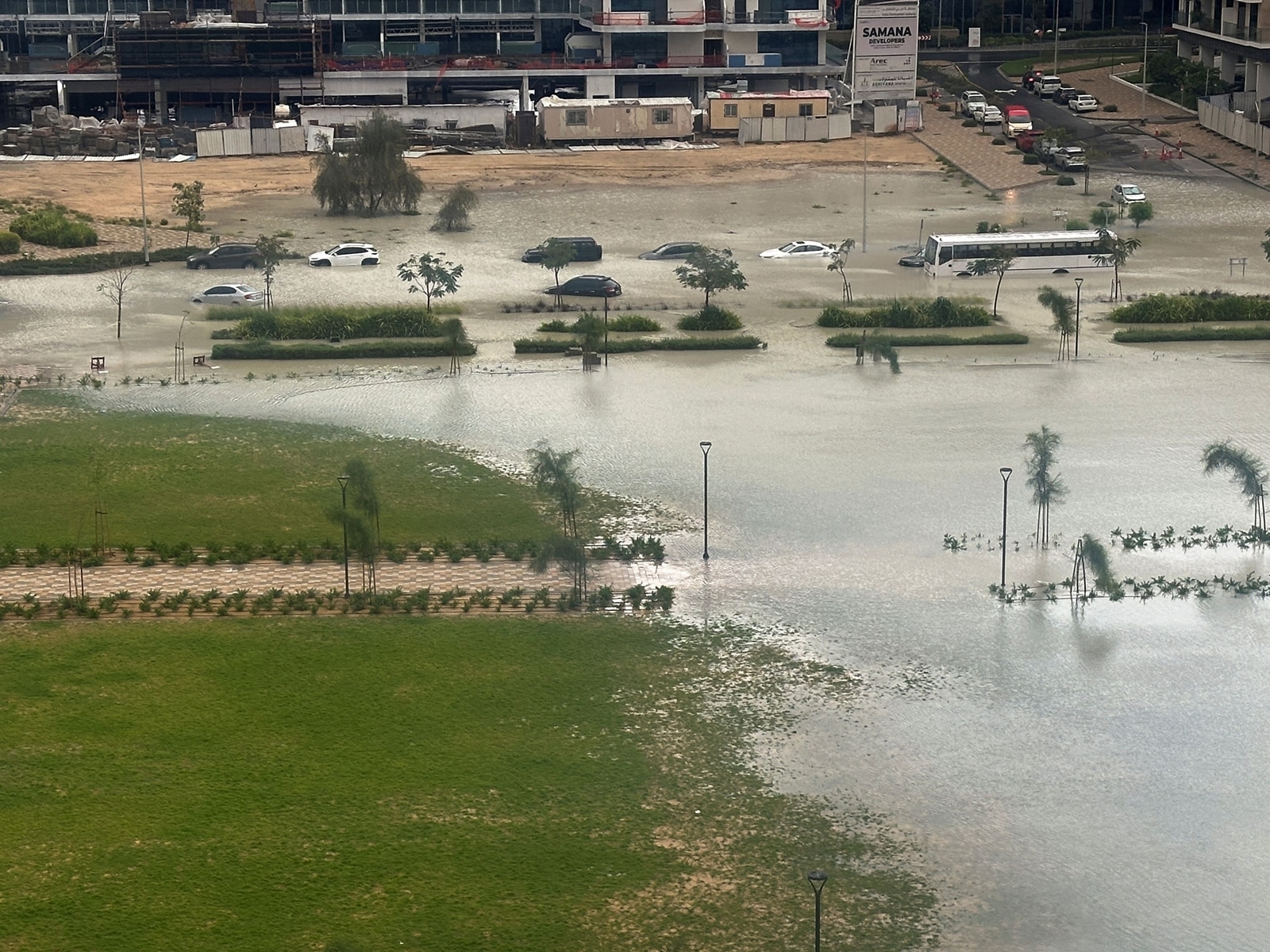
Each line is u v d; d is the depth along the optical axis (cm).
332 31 18150
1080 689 5522
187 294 10981
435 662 5656
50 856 4497
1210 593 6234
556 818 4719
